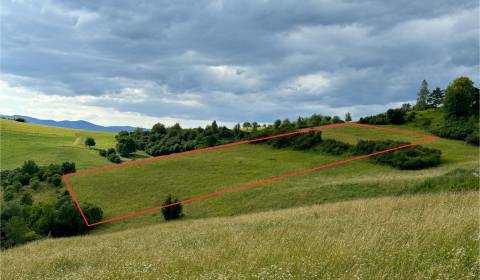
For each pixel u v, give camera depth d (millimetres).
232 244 9188
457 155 54594
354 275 4832
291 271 5508
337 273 5246
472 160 50406
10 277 9672
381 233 7484
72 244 21859
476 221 7637
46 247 22219
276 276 5281
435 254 5613
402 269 5035
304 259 5961
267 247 7531
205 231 16375
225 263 6598
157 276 6496
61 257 12344
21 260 14227
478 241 6090
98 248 14812
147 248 12734
